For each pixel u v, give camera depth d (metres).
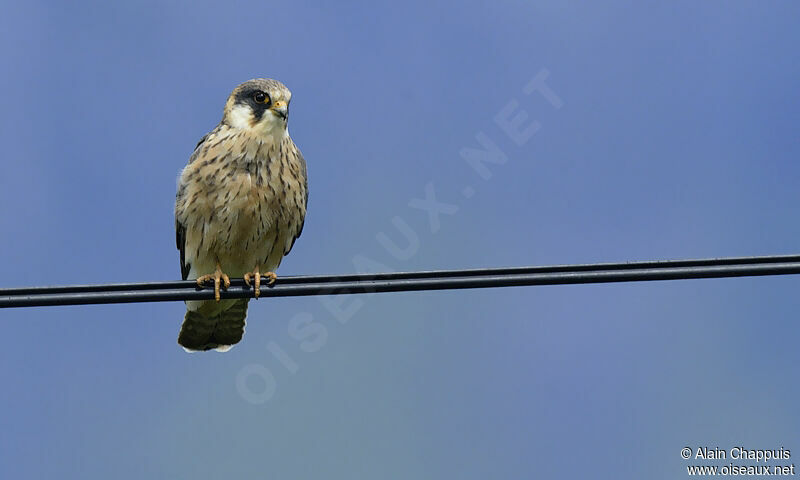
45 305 9.91
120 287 10.12
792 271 9.58
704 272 9.66
